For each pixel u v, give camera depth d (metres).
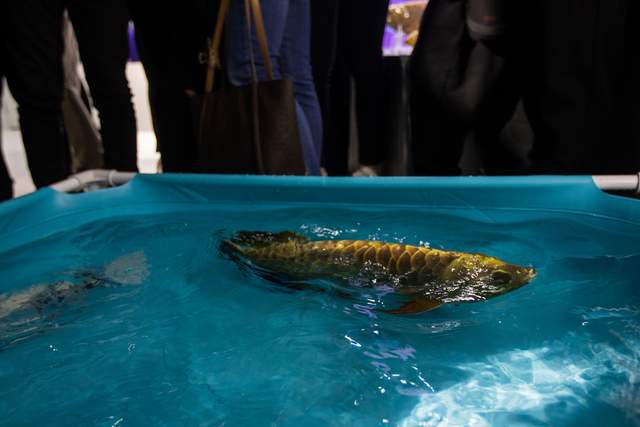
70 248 1.42
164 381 0.83
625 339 0.89
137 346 0.93
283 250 1.19
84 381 0.83
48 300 1.12
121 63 2.48
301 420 0.73
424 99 2.46
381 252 1.10
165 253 1.36
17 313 1.06
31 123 2.46
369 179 1.66
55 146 2.56
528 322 0.96
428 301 1.01
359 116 3.29
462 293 1.03
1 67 2.39
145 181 1.82
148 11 2.43
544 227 1.43
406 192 1.64
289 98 2.04
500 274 1.04
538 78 1.95
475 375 0.82
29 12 2.21
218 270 1.23
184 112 2.70
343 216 1.59
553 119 1.94
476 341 0.91
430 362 0.85
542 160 2.07
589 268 1.16
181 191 1.82
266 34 2.09
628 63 1.84
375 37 2.96
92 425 0.73
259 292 1.12
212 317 1.02
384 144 3.43
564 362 0.84
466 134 2.65
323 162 3.61
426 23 2.27
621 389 0.77
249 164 2.15
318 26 2.62
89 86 2.49
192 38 2.55
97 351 0.92
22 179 4.23
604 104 1.90
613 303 1.01
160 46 2.54
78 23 2.31
